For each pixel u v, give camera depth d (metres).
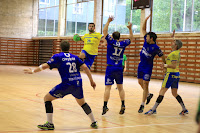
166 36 18.70
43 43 30.72
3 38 30.17
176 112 6.55
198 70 16.98
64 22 28.02
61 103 7.23
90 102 7.65
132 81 16.03
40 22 31.31
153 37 6.18
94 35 7.83
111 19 5.98
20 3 30.86
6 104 6.77
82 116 5.69
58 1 28.61
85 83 13.49
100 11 23.86
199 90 12.34
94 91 10.30
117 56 5.95
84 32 25.67
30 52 31.64
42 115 5.60
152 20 19.88
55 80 14.30
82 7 25.84
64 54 4.55
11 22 30.52
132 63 21.03
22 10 31.02
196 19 17.48
